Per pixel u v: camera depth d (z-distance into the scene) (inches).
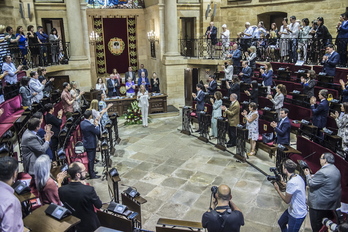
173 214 255.8
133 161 365.7
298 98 382.9
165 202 274.2
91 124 303.3
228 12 676.1
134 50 715.4
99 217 179.3
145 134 470.0
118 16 684.1
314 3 563.5
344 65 421.4
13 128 326.3
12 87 357.1
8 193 113.4
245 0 647.1
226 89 494.3
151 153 390.3
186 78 628.7
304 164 210.4
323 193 195.9
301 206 186.1
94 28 673.6
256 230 231.6
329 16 551.5
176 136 457.4
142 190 296.2
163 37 627.2
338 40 419.5
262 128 378.0
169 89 631.8
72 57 589.6
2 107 317.4
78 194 151.8
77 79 592.4
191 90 631.2
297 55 488.4
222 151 390.6
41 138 230.4
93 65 690.8
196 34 681.0
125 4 685.3
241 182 307.0
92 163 313.7
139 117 529.0
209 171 334.0
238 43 579.2
